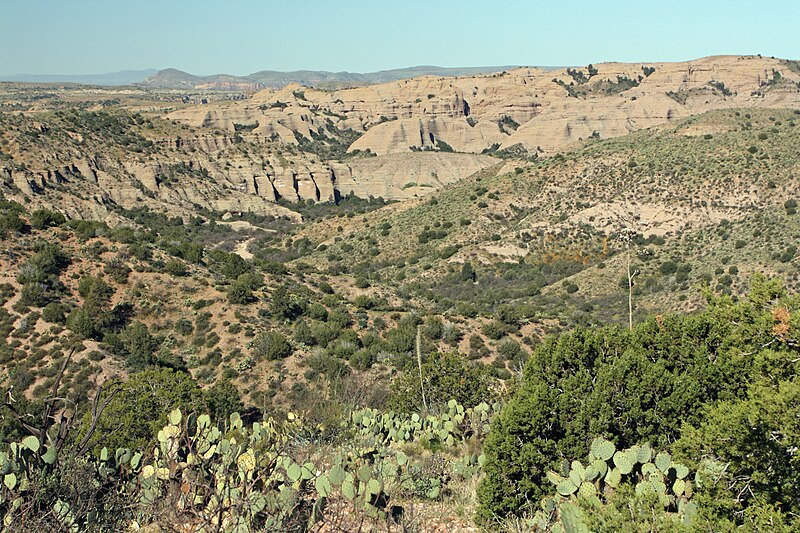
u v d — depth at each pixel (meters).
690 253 68.69
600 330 15.97
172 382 24.31
